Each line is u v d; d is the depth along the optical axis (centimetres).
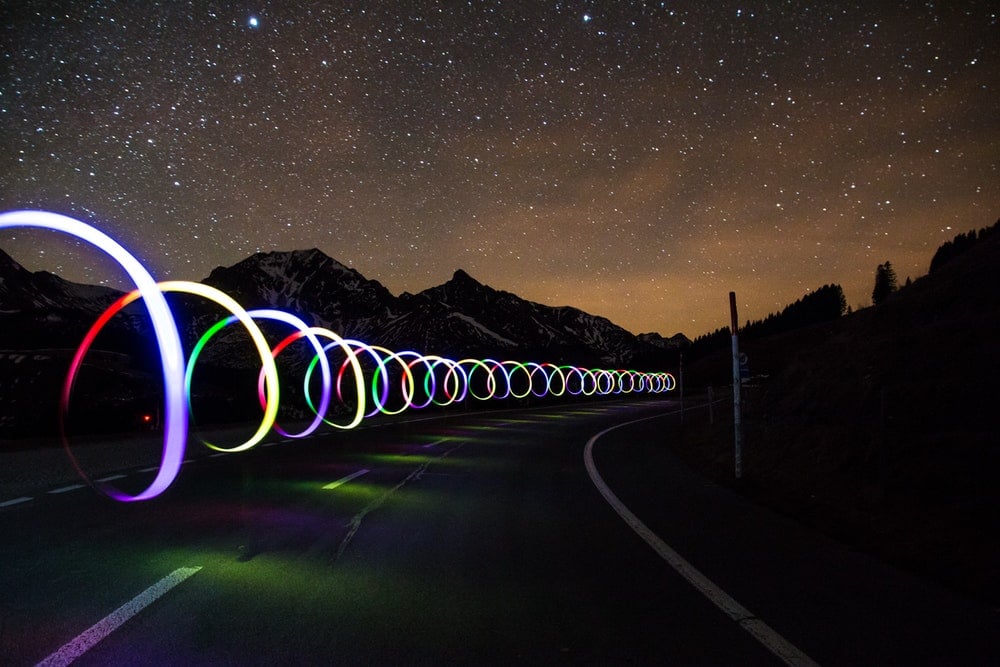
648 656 395
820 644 416
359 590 523
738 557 648
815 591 532
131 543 675
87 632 422
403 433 2391
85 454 1428
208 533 726
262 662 377
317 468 1344
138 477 1157
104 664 372
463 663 381
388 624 445
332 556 634
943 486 898
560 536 739
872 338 1973
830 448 1216
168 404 999
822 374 1933
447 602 496
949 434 1056
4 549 646
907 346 1666
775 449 1406
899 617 469
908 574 586
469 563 614
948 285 2059
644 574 581
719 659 391
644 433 2600
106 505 893
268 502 934
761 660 390
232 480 1147
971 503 783
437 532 751
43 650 391
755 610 483
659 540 722
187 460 1466
